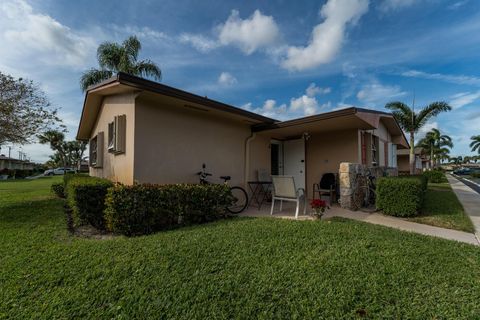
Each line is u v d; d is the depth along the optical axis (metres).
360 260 2.82
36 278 2.47
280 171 9.05
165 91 4.75
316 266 2.68
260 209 6.52
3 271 2.61
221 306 2.08
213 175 6.43
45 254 3.02
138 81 4.41
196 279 2.43
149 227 4.09
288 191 5.48
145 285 2.34
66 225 4.41
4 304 2.09
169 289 2.28
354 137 7.41
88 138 10.80
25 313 2.00
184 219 4.47
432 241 3.58
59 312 2.01
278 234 3.72
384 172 9.13
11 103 6.44
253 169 7.63
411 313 1.98
